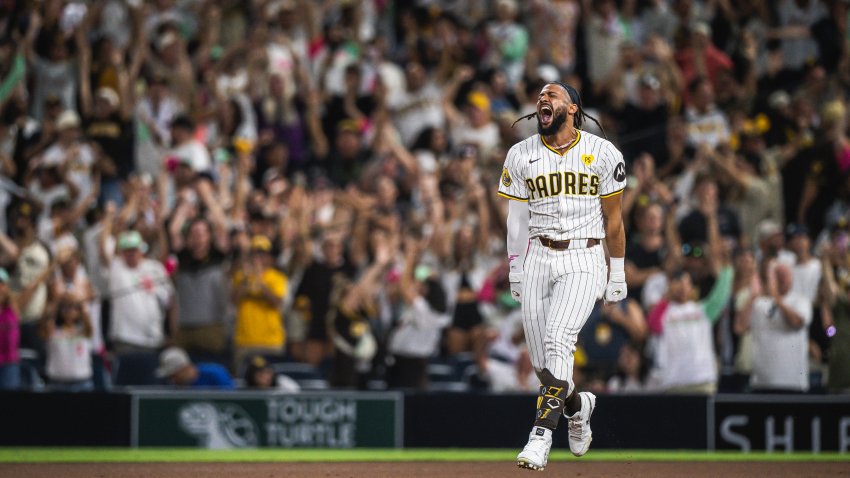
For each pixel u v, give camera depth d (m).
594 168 18.17
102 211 38.03
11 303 32.91
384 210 38.31
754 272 34.75
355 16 47.94
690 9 47.81
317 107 44.88
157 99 42.31
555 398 17.56
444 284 37.25
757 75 47.84
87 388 33.78
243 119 43.44
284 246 38.34
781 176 40.19
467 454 30.94
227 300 35.44
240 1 49.97
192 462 26.80
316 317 35.84
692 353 32.66
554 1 48.97
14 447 32.06
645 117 42.97
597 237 18.38
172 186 40.44
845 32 45.75
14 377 32.94
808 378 33.75
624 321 33.84
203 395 32.53
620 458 28.95
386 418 32.72
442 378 36.09
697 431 32.00
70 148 40.75
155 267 35.19
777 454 31.12
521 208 18.88
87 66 45.03
